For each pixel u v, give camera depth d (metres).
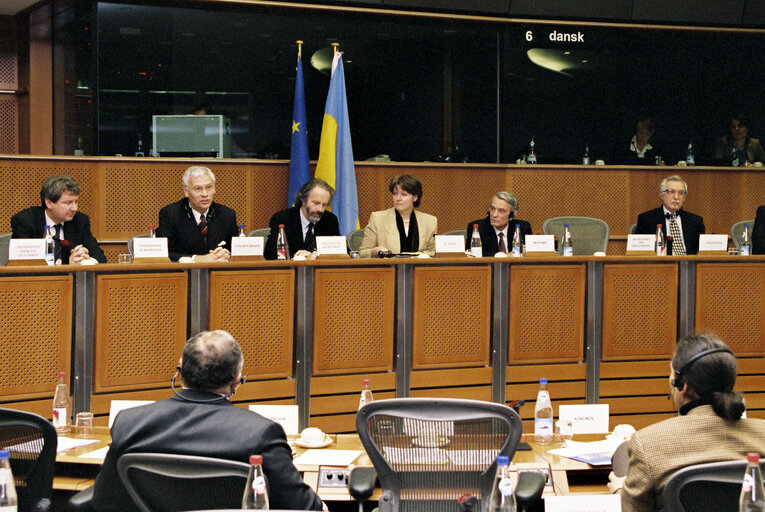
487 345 4.75
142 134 7.38
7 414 2.51
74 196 4.62
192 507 2.16
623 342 4.91
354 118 8.05
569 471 3.15
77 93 7.36
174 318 4.20
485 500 2.47
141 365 4.12
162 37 7.45
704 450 2.16
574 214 7.93
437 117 8.16
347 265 4.52
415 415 2.42
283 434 2.27
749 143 8.48
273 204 7.24
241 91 7.73
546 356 4.83
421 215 5.48
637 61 8.42
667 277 4.95
